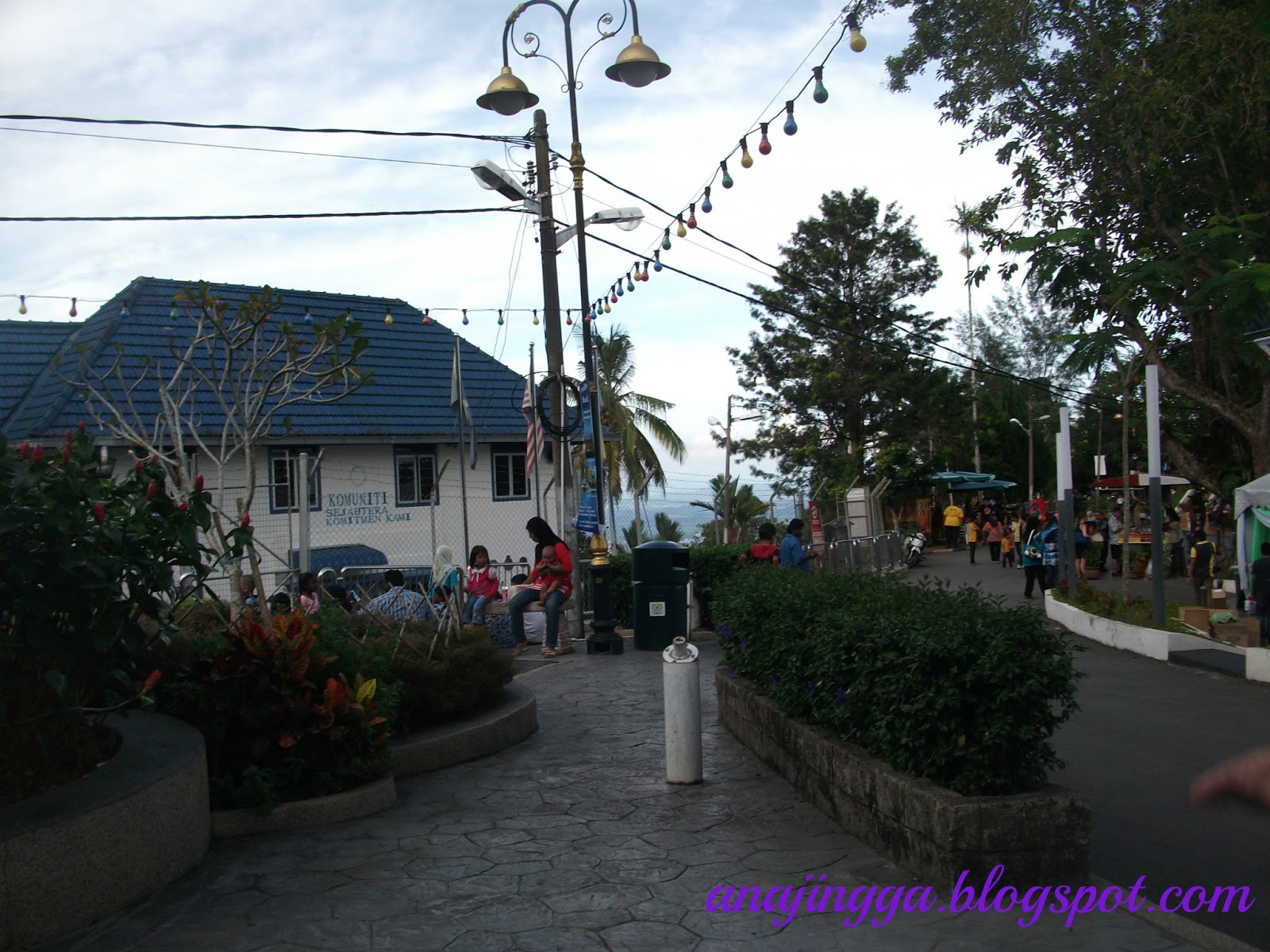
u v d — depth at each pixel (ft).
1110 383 102.68
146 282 78.18
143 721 20.71
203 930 15.55
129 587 17.56
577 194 48.80
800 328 157.89
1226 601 58.34
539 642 47.06
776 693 24.61
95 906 15.83
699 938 15.17
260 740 20.84
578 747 27.78
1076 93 66.64
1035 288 65.36
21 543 15.40
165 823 17.30
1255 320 58.23
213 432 66.18
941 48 68.39
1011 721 16.61
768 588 27.14
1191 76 59.57
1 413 69.97
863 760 19.34
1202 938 14.82
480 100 44.01
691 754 23.68
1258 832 20.85
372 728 22.36
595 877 17.76
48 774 17.29
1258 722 31.71
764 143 37.37
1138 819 21.99
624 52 41.06
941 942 14.79
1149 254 61.00
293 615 22.24
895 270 156.25
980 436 177.68
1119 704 35.27
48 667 16.84
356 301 92.99
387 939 15.23
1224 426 81.56
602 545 44.98
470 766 25.85
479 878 17.72
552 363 49.29
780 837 19.70
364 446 80.84
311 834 20.25
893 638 18.52
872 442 160.66
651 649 45.14
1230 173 63.21
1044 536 67.82
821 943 14.88
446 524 84.74
